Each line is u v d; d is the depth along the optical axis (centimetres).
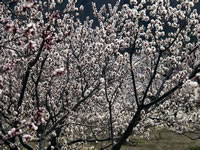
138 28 829
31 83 1198
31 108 1129
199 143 2019
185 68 1011
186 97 986
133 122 784
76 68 1260
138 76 1183
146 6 823
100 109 1334
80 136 1238
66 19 1073
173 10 920
